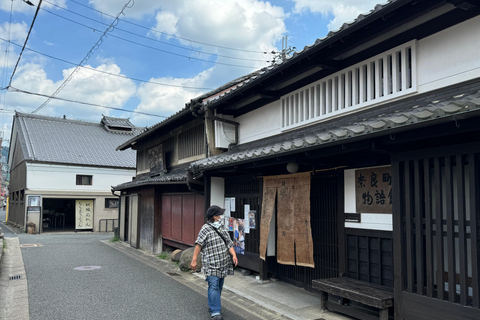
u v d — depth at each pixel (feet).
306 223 23.15
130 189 57.11
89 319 19.58
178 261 37.78
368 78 21.50
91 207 87.45
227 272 19.38
